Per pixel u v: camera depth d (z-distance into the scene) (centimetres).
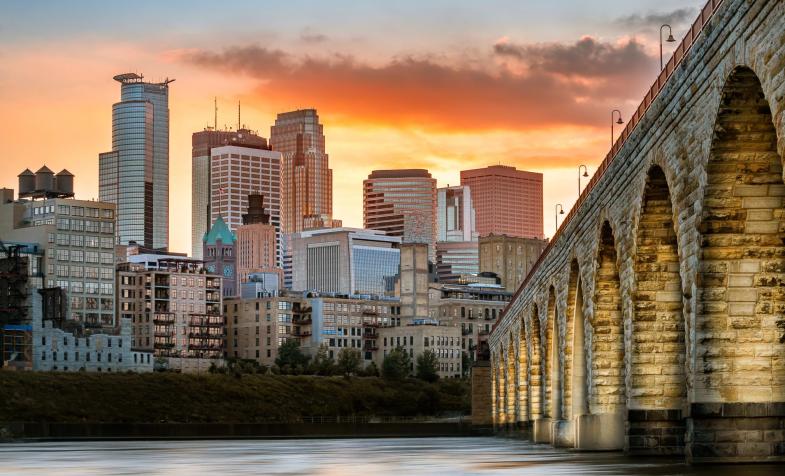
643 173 7094
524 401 15988
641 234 7306
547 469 7244
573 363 10262
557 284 10988
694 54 5834
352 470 8075
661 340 7469
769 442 5941
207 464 9306
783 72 4684
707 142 5684
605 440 8912
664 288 7419
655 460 7400
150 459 10456
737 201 5778
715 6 5675
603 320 8800
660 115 6606
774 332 5916
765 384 5934
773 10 4766
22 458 10944
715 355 5928
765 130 5538
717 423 5947
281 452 12125
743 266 5881
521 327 15675
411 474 7438
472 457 9875
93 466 9188
